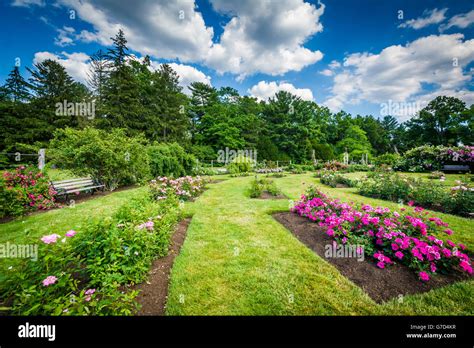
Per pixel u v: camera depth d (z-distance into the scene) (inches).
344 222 118.2
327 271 96.0
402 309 73.1
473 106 1005.2
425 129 1197.7
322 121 1427.2
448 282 85.8
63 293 64.7
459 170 453.7
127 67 716.0
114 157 251.0
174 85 876.6
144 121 756.6
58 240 87.2
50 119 768.9
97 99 742.5
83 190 237.5
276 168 664.4
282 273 94.7
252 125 1088.8
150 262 92.4
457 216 173.3
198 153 868.6
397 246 95.9
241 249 117.4
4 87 858.8
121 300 67.2
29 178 183.2
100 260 72.0
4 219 155.9
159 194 210.5
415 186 235.8
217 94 1247.5
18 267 73.8
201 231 142.5
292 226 154.6
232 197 253.3
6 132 697.6
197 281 88.0
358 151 1222.3
